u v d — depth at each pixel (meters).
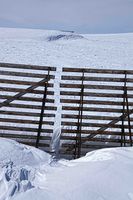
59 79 21.23
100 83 20.47
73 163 7.27
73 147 9.72
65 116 9.77
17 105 9.83
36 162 7.58
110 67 28.16
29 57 32.22
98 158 6.99
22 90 9.77
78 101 9.90
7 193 5.35
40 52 37.56
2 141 8.09
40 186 5.86
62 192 5.28
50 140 10.06
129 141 9.85
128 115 9.55
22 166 6.94
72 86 9.76
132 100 15.35
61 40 67.88
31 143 9.73
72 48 45.09
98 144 10.16
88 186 5.30
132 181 5.31
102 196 4.99
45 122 9.80
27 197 5.10
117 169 5.77
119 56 36.69
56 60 31.38
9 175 6.19
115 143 10.11
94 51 42.06
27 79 20.84
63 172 6.43
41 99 9.81
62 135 10.27
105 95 9.84
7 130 10.41
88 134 10.52
